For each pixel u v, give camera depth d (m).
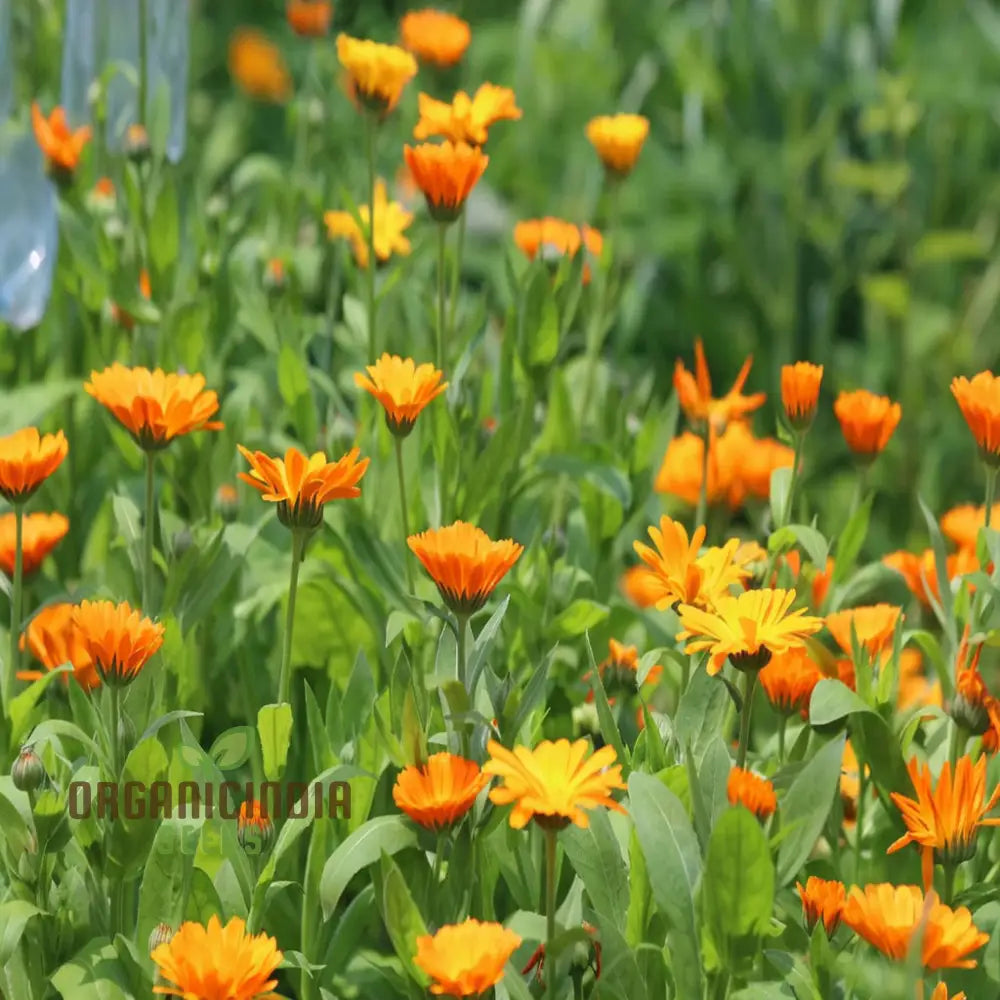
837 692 3.40
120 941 3.38
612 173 3.74
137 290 3.77
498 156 6.93
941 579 3.50
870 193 6.76
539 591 3.61
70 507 3.76
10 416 3.74
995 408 3.46
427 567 3.35
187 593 3.54
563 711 3.58
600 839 3.36
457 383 3.62
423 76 5.32
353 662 3.60
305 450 3.69
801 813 3.34
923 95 6.69
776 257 6.66
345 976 3.44
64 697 3.53
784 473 3.54
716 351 6.54
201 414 3.44
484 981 3.26
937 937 3.29
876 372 6.27
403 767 3.38
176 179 3.94
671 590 3.37
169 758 3.45
